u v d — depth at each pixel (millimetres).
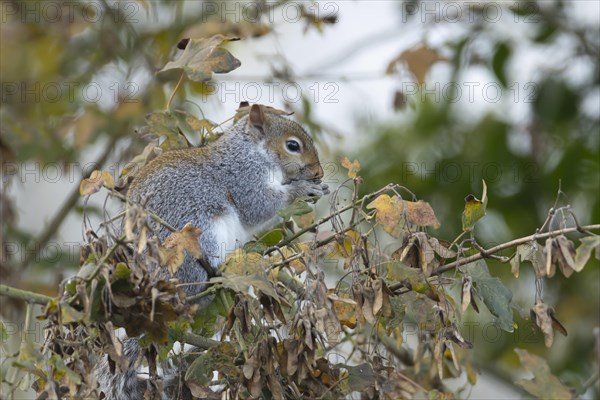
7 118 12219
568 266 6797
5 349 7164
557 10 14055
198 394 7387
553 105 13617
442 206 13703
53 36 13461
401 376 8367
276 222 11414
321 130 11875
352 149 14250
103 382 8594
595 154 13648
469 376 9219
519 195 13750
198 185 10172
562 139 14008
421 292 7414
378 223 7496
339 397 7617
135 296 6801
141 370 8734
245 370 7090
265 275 7461
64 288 6844
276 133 11406
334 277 12188
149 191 9797
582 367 13086
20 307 11781
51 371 6723
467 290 7180
